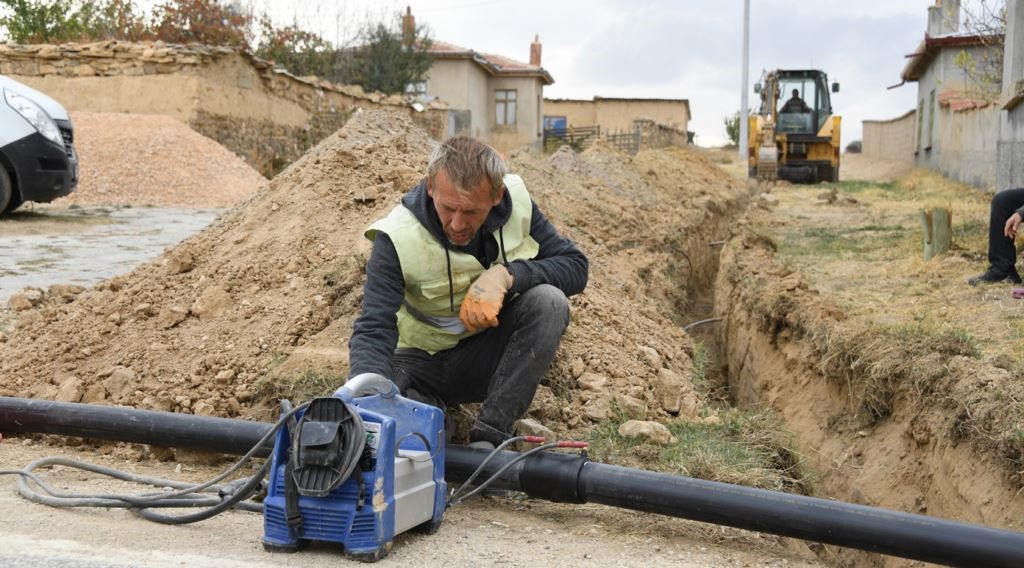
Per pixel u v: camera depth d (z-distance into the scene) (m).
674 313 9.79
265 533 3.25
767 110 29.39
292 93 24.33
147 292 5.76
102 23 27.31
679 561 3.47
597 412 5.01
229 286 5.63
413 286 3.87
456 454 3.92
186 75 19.83
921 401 5.38
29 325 5.90
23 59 20.30
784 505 3.48
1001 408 4.70
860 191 23.22
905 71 33.78
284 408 3.38
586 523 3.88
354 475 3.13
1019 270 8.98
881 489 5.38
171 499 3.70
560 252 4.16
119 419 4.34
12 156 11.95
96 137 17.55
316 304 5.36
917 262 9.72
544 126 52.56
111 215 13.91
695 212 15.75
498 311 3.78
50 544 3.20
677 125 52.66
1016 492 4.36
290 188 6.56
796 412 6.70
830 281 9.18
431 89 40.44
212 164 17.78
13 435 4.79
